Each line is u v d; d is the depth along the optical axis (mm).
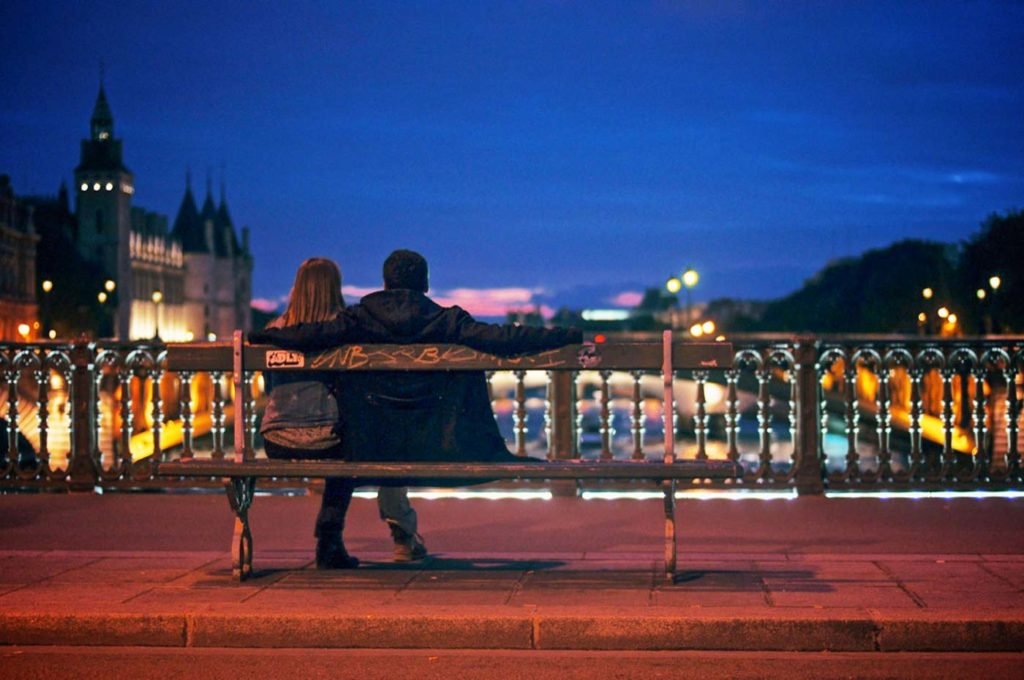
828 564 7223
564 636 5953
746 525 9016
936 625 5824
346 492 7301
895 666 5578
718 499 10375
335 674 5559
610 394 10812
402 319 6727
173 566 7320
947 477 10719
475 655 5863
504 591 6543
